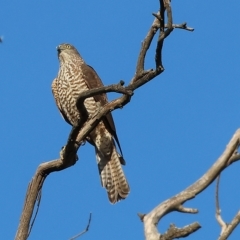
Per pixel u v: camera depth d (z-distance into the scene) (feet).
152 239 38.93
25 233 61.87
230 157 41.14
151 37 57.52
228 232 40.24
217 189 43.34
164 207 40.09
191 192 40.52
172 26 55.52
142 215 40.16
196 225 39.04
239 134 41.22
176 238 39.06
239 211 40.57
